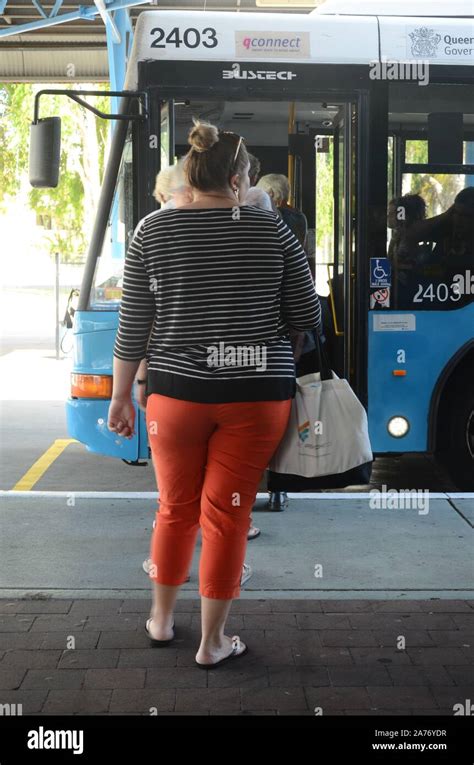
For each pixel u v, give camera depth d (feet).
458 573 22.41
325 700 16.06
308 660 17.57
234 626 19.15
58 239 175.73
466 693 16.35
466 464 31.09
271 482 18.10
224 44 29.09
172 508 17.48
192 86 28.99
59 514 27.32
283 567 22.77
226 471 16.57
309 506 28.37
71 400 30.01
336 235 32.30
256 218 16.38
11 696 16.10
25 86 147.13
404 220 30.04
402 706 15.88
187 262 16.22
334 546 24.47
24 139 153.69
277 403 16.56
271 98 29.30
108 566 22.79
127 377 17.62
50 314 127.44
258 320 16.37
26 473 35.55
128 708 15.72
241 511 16.79
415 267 30.22
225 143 16.56
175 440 16.60
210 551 16.81
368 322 30.25
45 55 93.15
